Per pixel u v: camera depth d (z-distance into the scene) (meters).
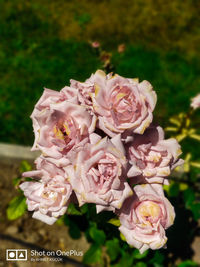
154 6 1.36
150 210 0.39
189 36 1.25
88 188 0.36
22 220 0.79
